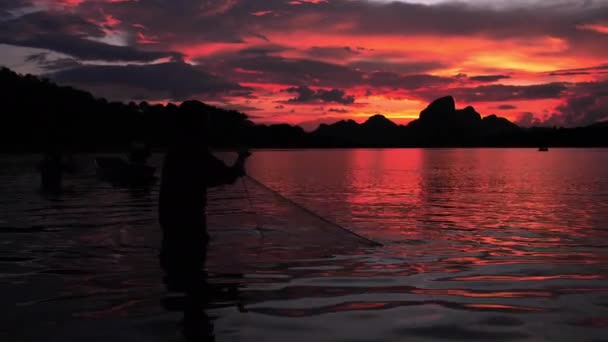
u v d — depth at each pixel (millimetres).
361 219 9188
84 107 111062
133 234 6840
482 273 4777
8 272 4672
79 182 18172
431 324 3299
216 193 13594
